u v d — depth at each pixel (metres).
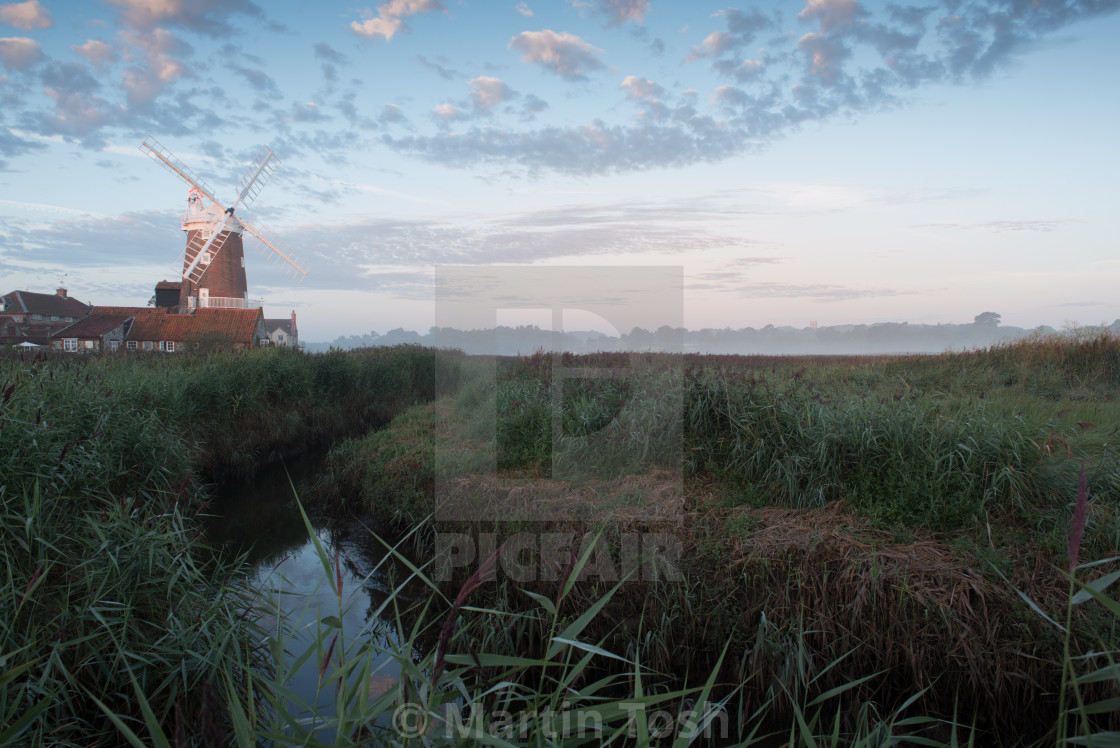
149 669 3.33
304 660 2.15
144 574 3.79
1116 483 4.74
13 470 4.02
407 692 1.99
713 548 4.43
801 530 4.68
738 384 6.43
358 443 9.01
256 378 10.56
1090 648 3.39
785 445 5.46
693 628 3.99
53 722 2.94
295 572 5.57
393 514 6.49
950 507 4.76
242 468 8.82
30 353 8.73
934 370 10.27
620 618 4.09
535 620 4.08
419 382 16.31
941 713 3.60
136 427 5.87
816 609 3.96
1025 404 6.66
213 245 42.22
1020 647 3.56
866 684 3.73
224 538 6.42
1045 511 4.69
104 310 41.00
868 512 4.90
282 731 2.46
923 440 5.21
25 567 3.54
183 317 38.62
